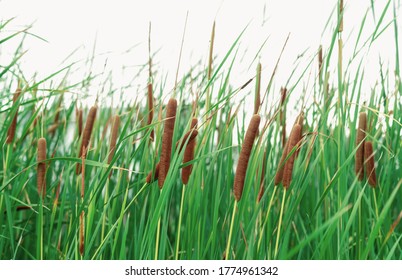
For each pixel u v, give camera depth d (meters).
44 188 1.78
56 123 2.43
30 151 2.24
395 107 1.93
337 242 1.80
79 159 1.65
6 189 1.81
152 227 1.63
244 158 1.61
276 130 1.83
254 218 1.67
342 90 1.78
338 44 1.78
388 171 1.88
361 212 1.81
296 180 1.69
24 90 1.83
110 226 1.79
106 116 2.30
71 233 1.72
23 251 2.16
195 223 1.73
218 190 1.73
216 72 1.66
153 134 1.85
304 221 2.07
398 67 1.90
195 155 1.72
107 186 1.78
